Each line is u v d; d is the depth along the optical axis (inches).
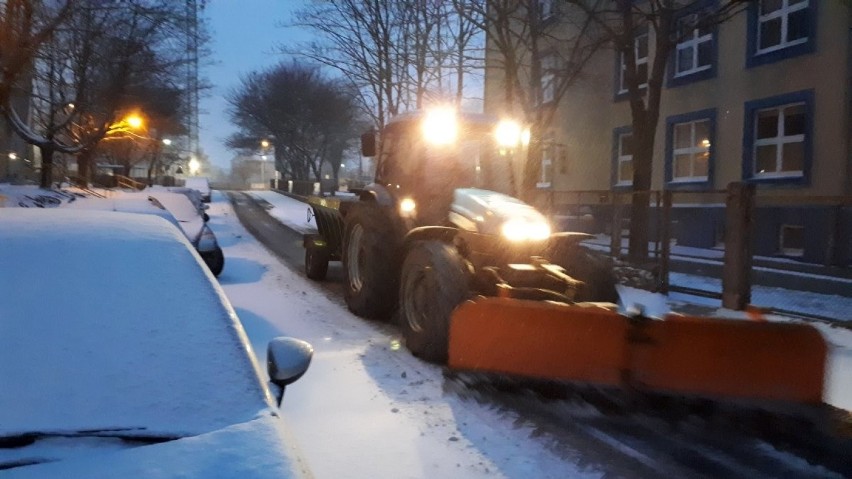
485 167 330.3
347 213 396.5
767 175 621.9
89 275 129.3
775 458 185.3
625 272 450.3
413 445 190.5
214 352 120.1
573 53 637.9
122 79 658.8
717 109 671.1
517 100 730.2
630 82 528.4
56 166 1031.6
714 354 215.2
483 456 184.4
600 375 219.6
